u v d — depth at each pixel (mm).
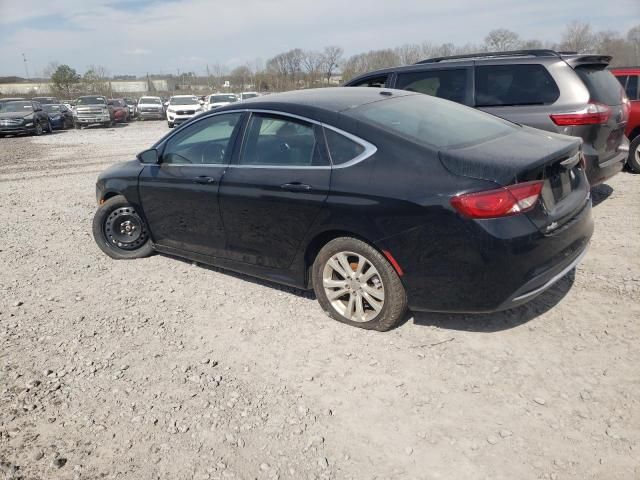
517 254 3078
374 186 3416
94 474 2609
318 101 4043
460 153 3297
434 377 3195
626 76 7797
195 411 3027
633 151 7734
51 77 60094
